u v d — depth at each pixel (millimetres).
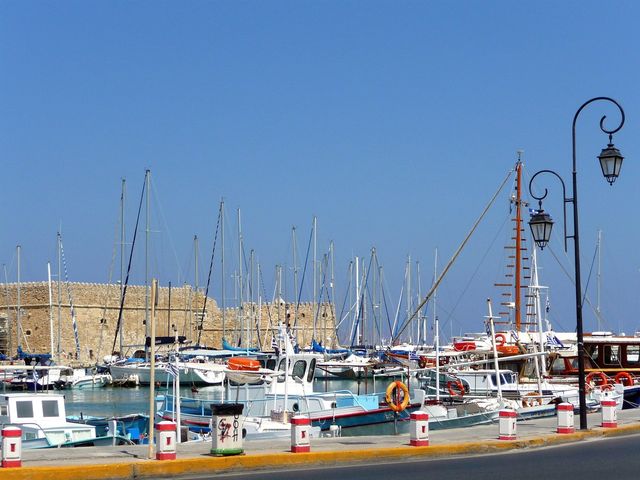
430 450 22922
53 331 92000
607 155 25953
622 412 34469
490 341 49406
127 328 97688
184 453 21625
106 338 96188
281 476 19438
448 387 40719
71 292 93875
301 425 21719
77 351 90000
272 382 36500
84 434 29875
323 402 34906
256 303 99125
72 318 91375
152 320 21422
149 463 19312
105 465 18875
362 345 97625
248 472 20156
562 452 23516
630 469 19891
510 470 19969
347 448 22641
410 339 99562
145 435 31391
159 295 99938
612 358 50062
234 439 20891
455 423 32094
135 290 99188
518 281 50500
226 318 103562
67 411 53812
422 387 42688
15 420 29906
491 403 35031
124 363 77938
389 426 34625
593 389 38781
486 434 26891
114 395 69188
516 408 34062
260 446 23500
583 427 27672
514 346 46500
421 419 23250
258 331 92250
